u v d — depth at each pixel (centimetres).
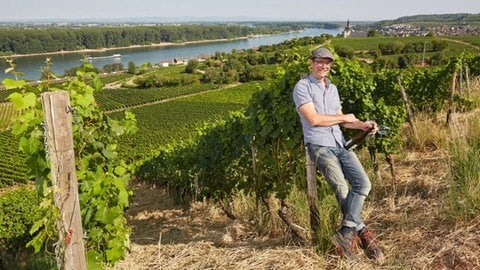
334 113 364
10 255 673
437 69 1208
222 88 9525
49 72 391
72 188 310
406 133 805
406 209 436
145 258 462
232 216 650
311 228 387
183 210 951
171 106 7988
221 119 1361
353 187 353
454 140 498
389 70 1052
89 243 420
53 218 322
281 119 441
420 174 555
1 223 1050
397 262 338
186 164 1080
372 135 361
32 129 356
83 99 400
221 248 432
